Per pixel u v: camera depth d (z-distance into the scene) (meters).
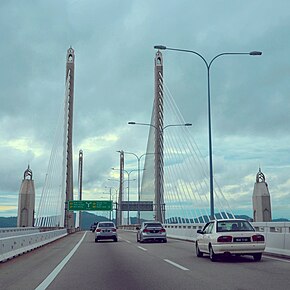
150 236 30.36
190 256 17.98
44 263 15.95
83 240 37.84
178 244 28.02
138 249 23.12
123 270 13.27
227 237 15.02
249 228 15.80
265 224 19.02
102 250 23.11
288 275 11.36
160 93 69.56
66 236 50.47
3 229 37.72
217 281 10.45
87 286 10.10
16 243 19.69
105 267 14.28
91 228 84.94
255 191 49.88
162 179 64.94
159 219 62.88
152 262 15.55
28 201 57.25
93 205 79.44
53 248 25.64
